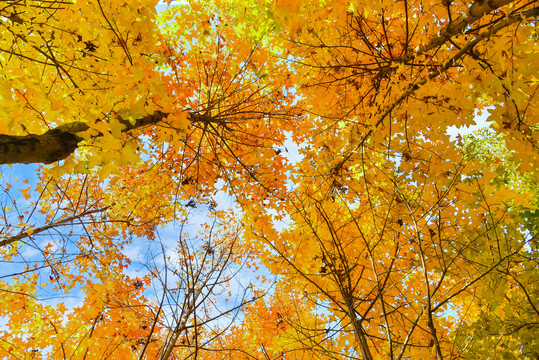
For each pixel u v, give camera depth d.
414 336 2.70
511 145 2.45
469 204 2.63
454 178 2.67
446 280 2.89
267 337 4.18
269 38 3.41
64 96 2.02
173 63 3.73
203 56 3.85
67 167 1.86
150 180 4.25
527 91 2.29
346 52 3.27
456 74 3.00
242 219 3.39
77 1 1.85
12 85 1.76
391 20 2.94
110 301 4.14
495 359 2.10
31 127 2.05
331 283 2.92
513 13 2.18
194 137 4.28
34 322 3.71
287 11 2.18
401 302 2.88
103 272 4.35
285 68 3.78
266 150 3.98
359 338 2.09
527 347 2.08
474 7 2.11
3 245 3.37
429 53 2.79
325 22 2.93
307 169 3.60
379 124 3.04
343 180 3.33
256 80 4.05
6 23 1.93
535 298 2.24
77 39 2.00
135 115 1.93
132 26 1.90
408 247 3.03
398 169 2.98
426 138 3.02
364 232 3.19
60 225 3.72
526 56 2.09
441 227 2.69
